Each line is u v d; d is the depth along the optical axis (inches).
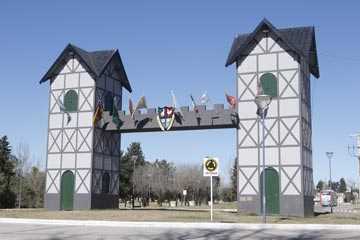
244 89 1406.3
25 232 803.4
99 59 1646.2
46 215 1262.3
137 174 3373.5
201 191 4212.6
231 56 1421.0
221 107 1434.5
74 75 1620.3
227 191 4707.2
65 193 1578.5
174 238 706.8
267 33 1401.3
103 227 924.6
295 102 1349.7
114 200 1663.4
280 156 1344.7
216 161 1035.9
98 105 1593.3
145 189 3440.0
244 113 1395.2
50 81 1652.3
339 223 1043.3
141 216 1211.2
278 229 879.1
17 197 2556.6
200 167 4207.7
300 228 900.0
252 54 1411.2
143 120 1545.3
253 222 1062.4
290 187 1326.3
